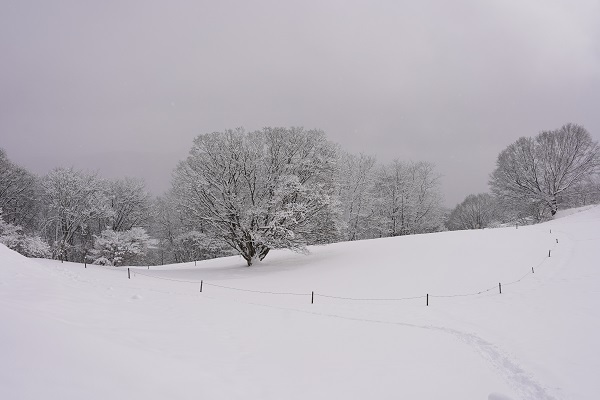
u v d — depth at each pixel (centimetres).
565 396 763
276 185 3077
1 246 1681
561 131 5056
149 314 1067
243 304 1462
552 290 1712
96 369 493
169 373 602
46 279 1273
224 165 3119
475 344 1080
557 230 3052
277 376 738
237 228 3081
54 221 4572
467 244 2795
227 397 589
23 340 493
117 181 5069
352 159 5228
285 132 3281
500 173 5456
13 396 352
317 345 985
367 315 1453
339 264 2681
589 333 1141
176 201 3606
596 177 4859
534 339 1116
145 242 4375
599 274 1880
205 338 915
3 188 4250
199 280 2406
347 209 5134
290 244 2975
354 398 683
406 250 2830
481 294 1808
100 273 2244
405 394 721
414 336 1143
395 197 5403
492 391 764
